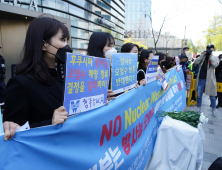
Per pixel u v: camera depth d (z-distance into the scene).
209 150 2.94
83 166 1.08
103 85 1.25
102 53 1.84
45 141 0.87
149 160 2.39
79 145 1.07
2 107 2.49
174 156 2.17
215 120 4.32
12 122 0.87
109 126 1.37
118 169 1.48
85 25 14.15
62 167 0.94
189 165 2.11
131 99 1.76
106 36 1.83
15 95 0.96
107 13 20.34
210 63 4.47
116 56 1.52
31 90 0.98
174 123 2.24
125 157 1.59
